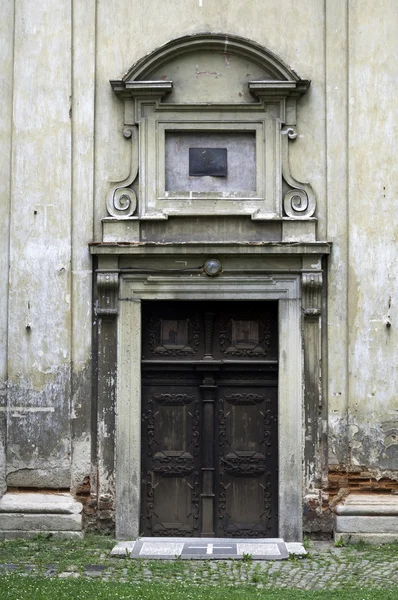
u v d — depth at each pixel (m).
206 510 13.02
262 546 12.19
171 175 13.00
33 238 12.90
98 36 13.01
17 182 12.93
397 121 12.85
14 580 10.43
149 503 13.02
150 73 12.97
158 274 12.85
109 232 12.88
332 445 12.74
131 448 12.80
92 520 12.77
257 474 13.02
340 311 12.81
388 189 12.82
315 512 12.71
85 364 12.84
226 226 12.91
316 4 13.01
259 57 12.88
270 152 12.93
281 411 12.80
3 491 12.80
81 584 10.30
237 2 13.00
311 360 12.78
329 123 12.91
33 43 13.00
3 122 12.98
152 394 13.06
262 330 13.05
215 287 12.85
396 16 12.94
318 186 12.95
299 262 12.81
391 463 12.70
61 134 12.96
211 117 12.98
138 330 12.86
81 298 12.88
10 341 12.85
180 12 13.02
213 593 9.98
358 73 12.89
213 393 13.06
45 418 12.82
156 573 11.06
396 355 12.74
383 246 12.80
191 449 13.07
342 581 10.77
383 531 12.54
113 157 13.00
